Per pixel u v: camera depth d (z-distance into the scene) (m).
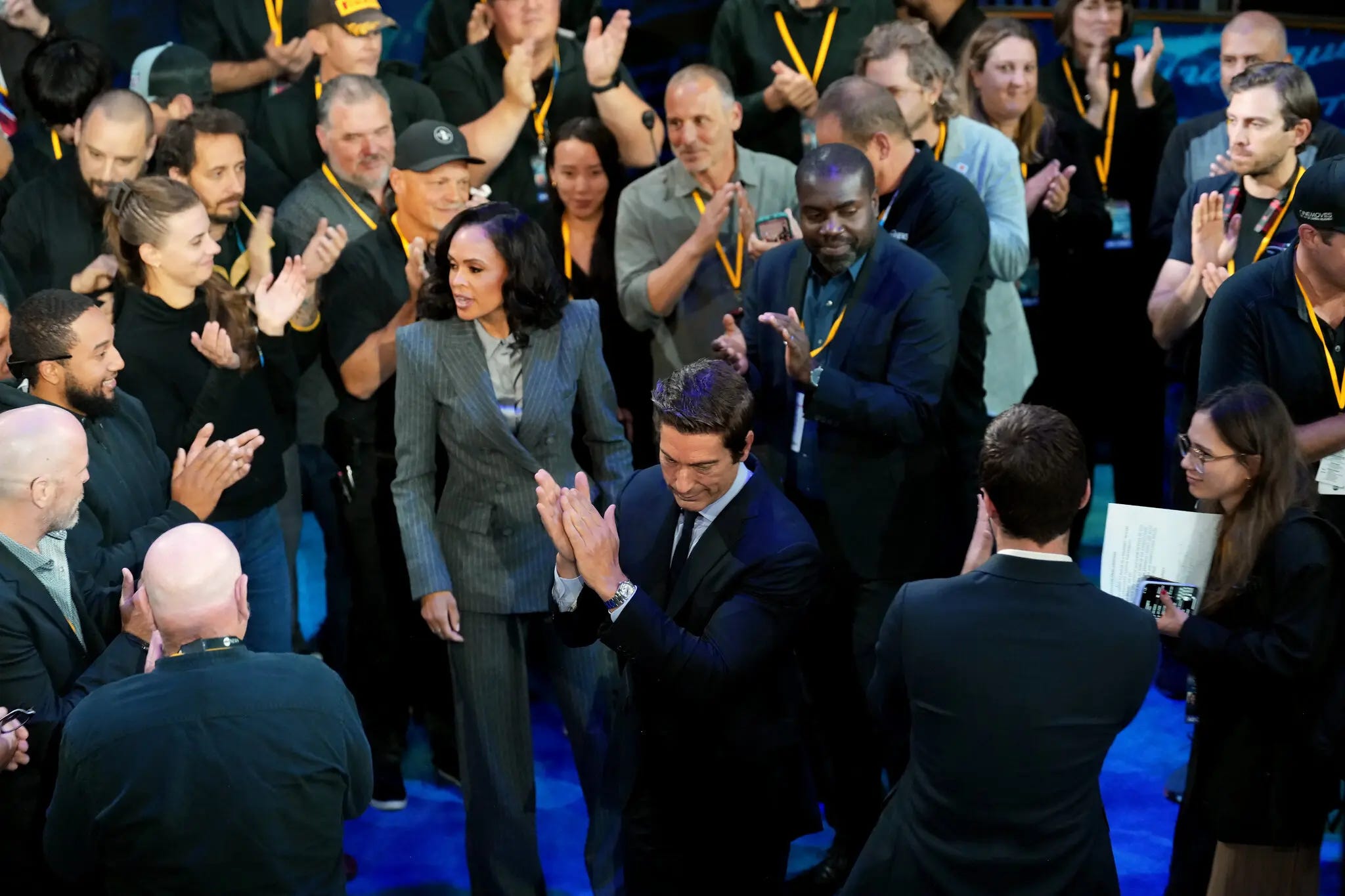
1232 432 2.79
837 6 5.03
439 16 5.45
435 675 4.32
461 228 3.37
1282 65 4.03
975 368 4.24
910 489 3.66
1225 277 3.98
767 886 3.03
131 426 3.45
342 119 4.37
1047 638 2.30
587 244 4.72
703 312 4.45
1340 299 3.33
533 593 3.47
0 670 2.66
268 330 3.91
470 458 3.45
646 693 2.94
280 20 5.25
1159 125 5.38
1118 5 5.29
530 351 3.46
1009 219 4.45
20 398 3.18
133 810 2.28
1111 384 5.36
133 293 3.75
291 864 2.35
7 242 4.35
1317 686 2.76
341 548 4.59
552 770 4.34
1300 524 2.77
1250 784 2.82
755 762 2.89
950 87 4.40
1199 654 2.79
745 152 4.52
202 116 4.09
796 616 2.83
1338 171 3.18
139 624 2.83
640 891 3.05
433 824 4.09
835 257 3.50
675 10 5.96
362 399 4.18
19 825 2.67
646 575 2.94
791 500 3.78
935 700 2.35
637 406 4.78
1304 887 2.92
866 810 3.71
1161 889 3.60
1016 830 2.30
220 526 3.86
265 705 2.36
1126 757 4.30
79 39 4.64
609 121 4.94
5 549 2.75
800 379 3.43
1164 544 2.85
